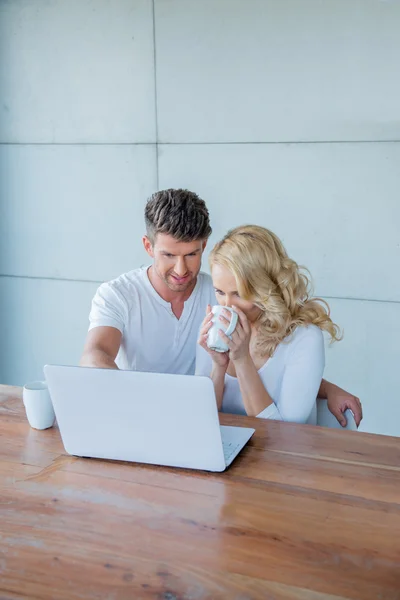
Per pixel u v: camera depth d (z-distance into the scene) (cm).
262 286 185
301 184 312
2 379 386
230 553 117
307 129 306
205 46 315
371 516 128
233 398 196
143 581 111
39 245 364
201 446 145
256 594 107
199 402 140
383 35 288
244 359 180
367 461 150
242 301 188
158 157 334
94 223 350
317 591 107
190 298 227
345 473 145
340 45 295
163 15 319
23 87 352
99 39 333
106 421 150
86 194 349
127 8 325
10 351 381
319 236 313
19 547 121
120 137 338
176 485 141
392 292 306
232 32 310
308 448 157
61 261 361
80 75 340
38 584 110
